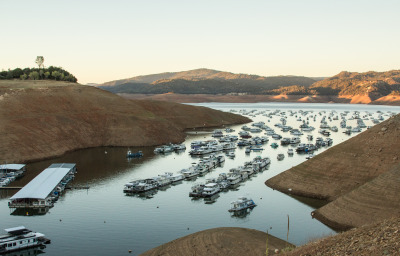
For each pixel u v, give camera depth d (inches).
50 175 4040.4
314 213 2871.6
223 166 5034.5
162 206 3265.3
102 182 4087.1
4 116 5895.7
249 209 3080.7
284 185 3641.7
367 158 3373.5
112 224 2807.6
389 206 2516.0
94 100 7751.0
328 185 3329.2
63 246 2413.9
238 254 1980.8
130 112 7780.5
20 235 2458.2
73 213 3078.2
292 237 2448.3
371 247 1294.3
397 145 3334.2
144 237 2544.3
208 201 3395.7
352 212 2645.2
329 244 1513.3
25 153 5196.9
